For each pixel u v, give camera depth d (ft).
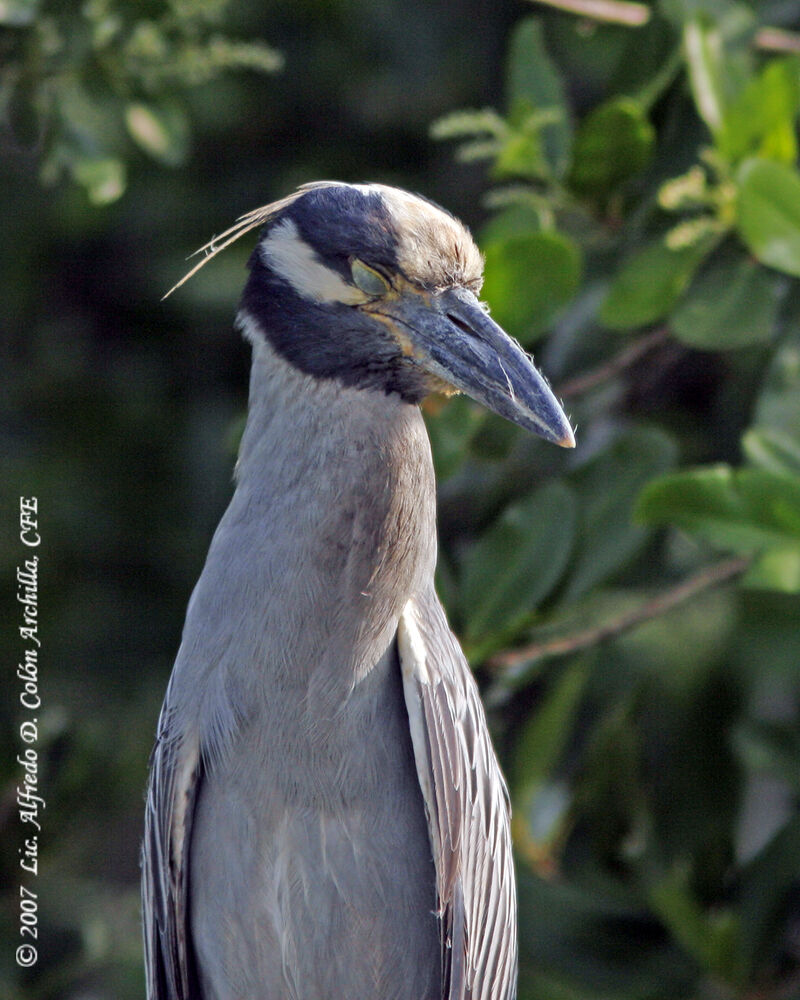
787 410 26.48
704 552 31.50
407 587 21.86
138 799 39.06
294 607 21.39
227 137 42.68
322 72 42.32
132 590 42.55
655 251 26.27
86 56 31.32
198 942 22.20
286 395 22.16
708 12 29.45
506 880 24.06
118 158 31.86
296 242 22.06
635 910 28.58
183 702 21.88
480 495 29.94
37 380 43.98
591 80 38.63
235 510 22.38
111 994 33.14
